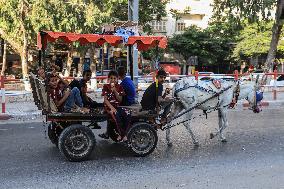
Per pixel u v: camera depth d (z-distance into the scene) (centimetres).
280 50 3850
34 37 2383
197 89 1064
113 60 2744
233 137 1184
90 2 2309
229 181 771
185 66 4206
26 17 2205
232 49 4191
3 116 1511
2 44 3344
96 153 982
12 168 854
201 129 1312
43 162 902
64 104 925
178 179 784
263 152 1003
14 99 1930
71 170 843
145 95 983
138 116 952
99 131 1256
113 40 998
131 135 940
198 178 790
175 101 1059
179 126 1356
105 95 949
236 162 909
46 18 2128
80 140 908
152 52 3478
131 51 1224
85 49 2561
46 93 895
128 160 921
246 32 3997
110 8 2452
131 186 742
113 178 790
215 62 4200
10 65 3603
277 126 1374
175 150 1019
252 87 1148
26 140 1134
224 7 3186
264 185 746
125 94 990
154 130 960
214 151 1010
